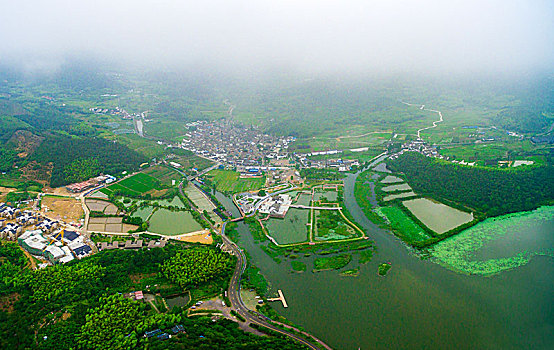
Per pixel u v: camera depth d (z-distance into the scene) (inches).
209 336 7135.8
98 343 6939.0
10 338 6889.8
